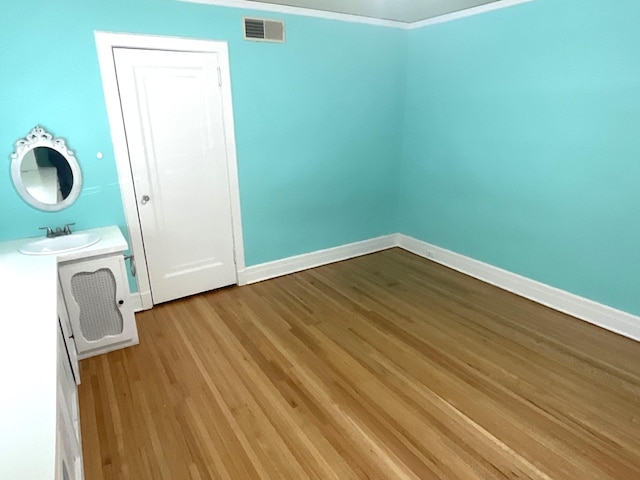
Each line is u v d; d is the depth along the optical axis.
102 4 2.53
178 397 2.18
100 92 2.64
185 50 2.87
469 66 3.43
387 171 4.32
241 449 1.84
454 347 2.62
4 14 2.28
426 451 1.82
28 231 2.60
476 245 3.70
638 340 2.65
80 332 2.46
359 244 4.34
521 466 1.73
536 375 2.32
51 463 0.88
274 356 2.54
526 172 3.15
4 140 2.42
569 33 2.70
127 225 2.93
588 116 2.69
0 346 1.33
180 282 3.28
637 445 1.83
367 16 3.60
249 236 3.56
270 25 3.17
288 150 3.56
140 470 1.73
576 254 2.92
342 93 3.73
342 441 1.88
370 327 2.87
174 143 2.99
